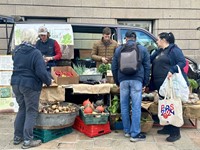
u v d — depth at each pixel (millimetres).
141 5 6766
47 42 3592
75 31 4234
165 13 6848
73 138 2977
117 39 4234
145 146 2787
